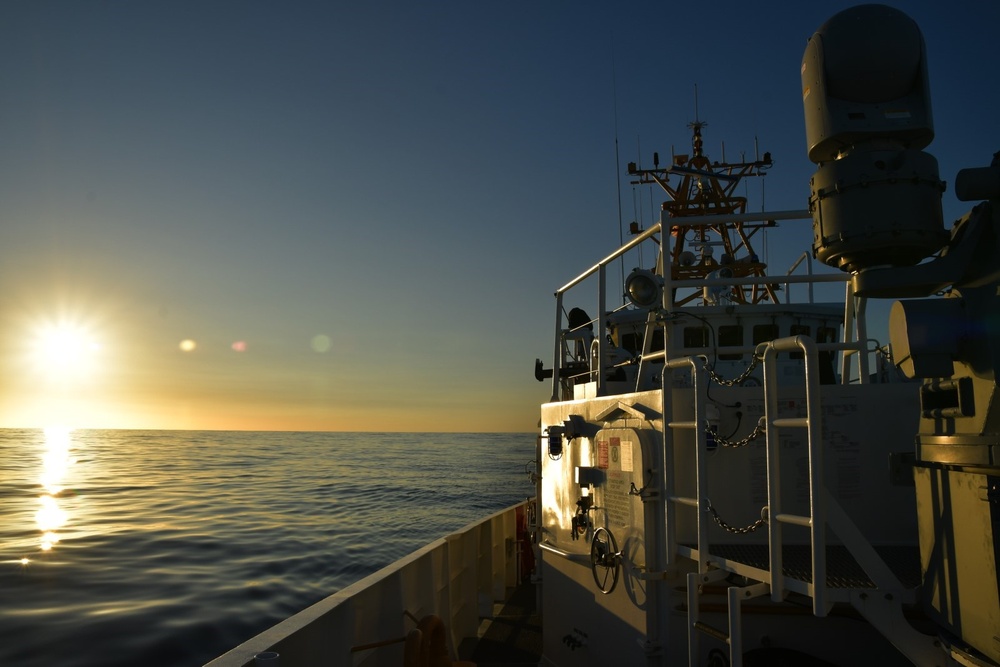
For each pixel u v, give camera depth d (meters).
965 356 3.03
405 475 88.75
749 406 5.15
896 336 3.27
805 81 3.76
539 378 9.89
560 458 7.08
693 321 8.86
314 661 4.83
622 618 5.47
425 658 4.92
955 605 3.16
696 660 4.21
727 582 4.73
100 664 14.68
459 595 8.70
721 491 5.05
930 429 3.46
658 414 5.16
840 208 3.46
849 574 3.86
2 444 199.12
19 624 17.70
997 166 2.99
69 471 86.12
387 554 29.06
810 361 3.37
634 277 5.36
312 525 38.66
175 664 14.76
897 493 4.92
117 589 22.05
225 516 42.34
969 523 3.02
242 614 18.94
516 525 12.00
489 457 153.50
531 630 8.94
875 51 3.46
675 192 10.89
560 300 8.08
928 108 3.49
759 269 10.28
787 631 4.70
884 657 4.56
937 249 3.43
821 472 3.34
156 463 108.12
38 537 33.12
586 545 6.27
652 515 5.09
